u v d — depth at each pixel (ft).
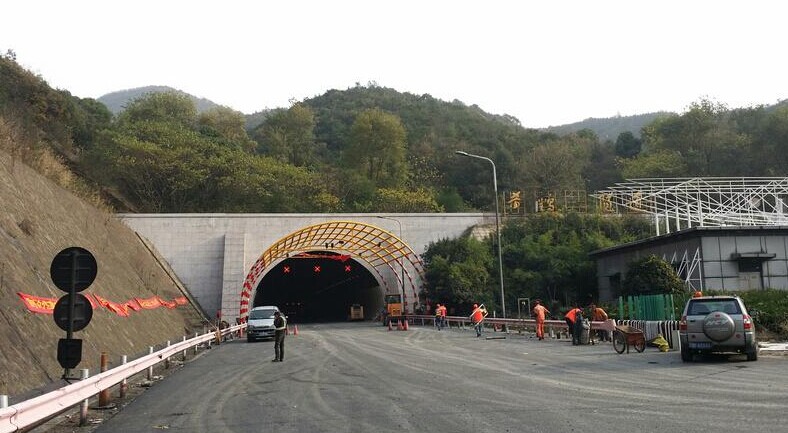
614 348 63.62
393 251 166.71
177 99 278.05
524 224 166.91
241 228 155.63
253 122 505.66
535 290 143.23
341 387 39.68
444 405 31.22
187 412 31.53
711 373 41.57
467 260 152.05
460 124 384.88
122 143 174.50
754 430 23.02
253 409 31.83
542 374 44.04
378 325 158.71
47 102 196.03
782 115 219.61
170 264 149.59
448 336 99.91
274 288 246.27
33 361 40.70
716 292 79.71
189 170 180.24
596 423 25.36
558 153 254.27
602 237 154.51
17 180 73.82
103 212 116.57
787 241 100.68
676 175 225.15
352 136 287.28
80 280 34.65
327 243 166.50
